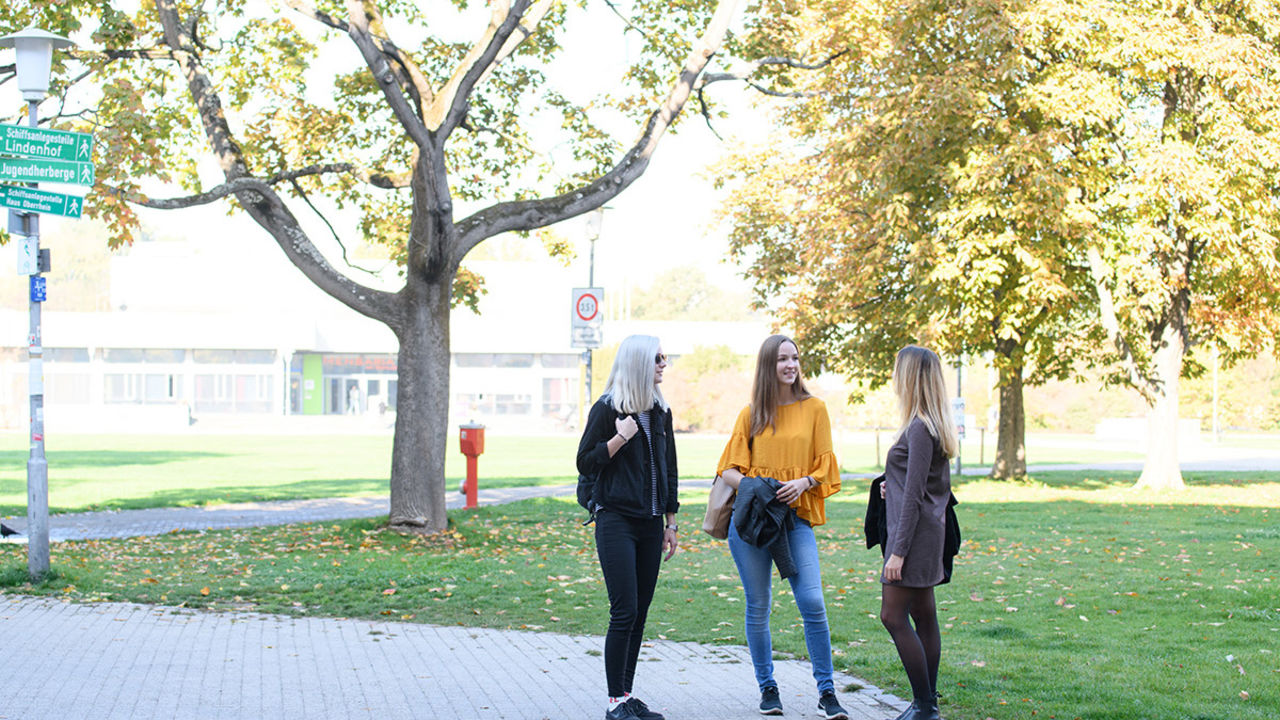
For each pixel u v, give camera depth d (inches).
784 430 238.2
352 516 699.4
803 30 643.5
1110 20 812.6
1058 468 1253.1
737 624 341.1
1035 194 821.2
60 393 2829.7
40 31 394.3
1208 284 946.7
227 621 339.0
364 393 2999.5
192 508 748.0
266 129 672.4
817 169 1070.4
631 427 226.8
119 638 307.3
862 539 596.4
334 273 548.7
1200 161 823.7
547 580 428.1
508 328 2952.8
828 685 231.9
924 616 224.4
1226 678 262.4
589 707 237.5
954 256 845.8
